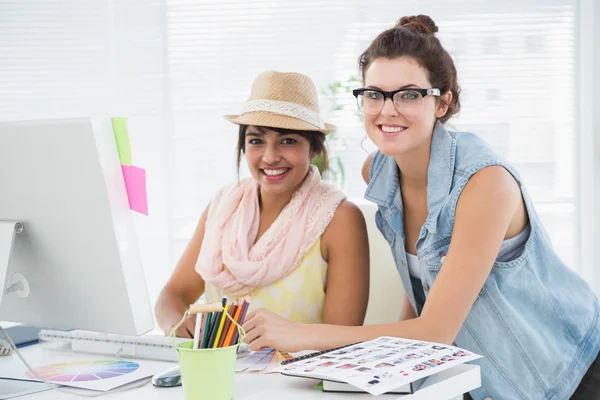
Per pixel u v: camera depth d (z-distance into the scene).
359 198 3.10
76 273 0.98
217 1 3.16
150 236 3.24
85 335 1.17
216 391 0.85
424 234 1.36
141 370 1.05
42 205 0.96
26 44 3.28
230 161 3.21
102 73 3.26
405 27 1.37
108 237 0.94
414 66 1.30
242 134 1.70
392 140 1.32
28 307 1.05
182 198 3.24
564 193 3.00
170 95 3.22
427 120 1.31
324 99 3.11
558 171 3.00
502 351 1.35
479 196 1.25
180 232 3.24
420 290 1.50
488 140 3.03
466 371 0.96
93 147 0.91
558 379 1.39
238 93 3.19
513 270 1.33
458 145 1.35
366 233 1.66
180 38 3.20
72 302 1.01
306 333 1.10
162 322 1.63
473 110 3.03
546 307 1.38
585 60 2.93
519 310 1.36
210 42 3.18
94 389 0.95
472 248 1.22
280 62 3.15
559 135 2.99
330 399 0.88
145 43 3.22
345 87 3.09
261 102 1.57
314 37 3.12
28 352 1.18
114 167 0.94
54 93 3.29
